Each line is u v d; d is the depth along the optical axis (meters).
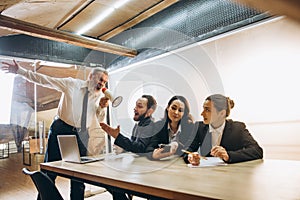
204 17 3.33
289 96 2.83
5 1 2.51
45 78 2.56
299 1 0.43
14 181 4.18
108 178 1.25
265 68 3.02
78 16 3.83
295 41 2.74
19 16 3.40
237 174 1.18
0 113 4.82
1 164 5.33
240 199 0.78
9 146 5.26
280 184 0.97
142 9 3.76
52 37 3.34
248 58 3.17
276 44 2.90
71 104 2.51
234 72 3.33
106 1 3.43
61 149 2.00
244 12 2.92
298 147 2.75
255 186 0.94
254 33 3.08
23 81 4.83
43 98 4.82
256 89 3.12
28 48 4.03
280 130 2.91
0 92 4.76
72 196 2.36
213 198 0.81
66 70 4.55
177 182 1.06
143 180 1.14
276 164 1.45
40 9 3.28
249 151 1.64
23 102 4.88
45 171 1.82
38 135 4.78
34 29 3.14
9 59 3.85
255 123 3.12
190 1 3.48
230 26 3.08
